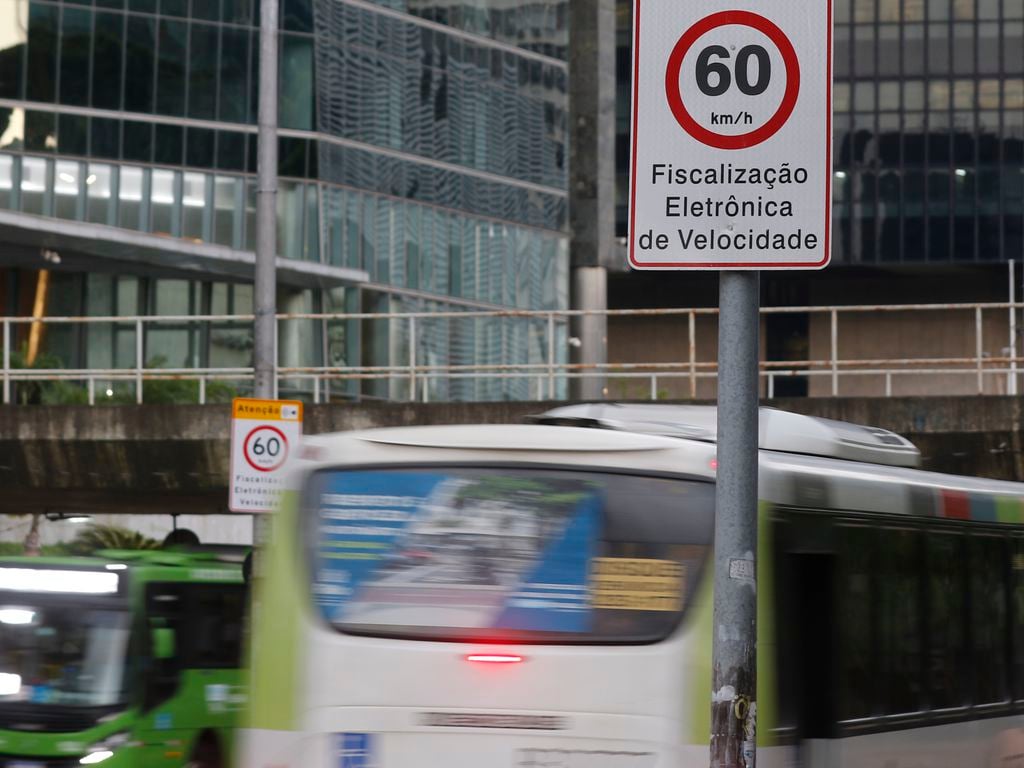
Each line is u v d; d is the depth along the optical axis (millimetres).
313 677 20656
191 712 36438
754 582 14055
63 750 33812
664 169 14344
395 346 136125
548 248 151125
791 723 21406
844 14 193125
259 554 38750
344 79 133625
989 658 27047
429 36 140125
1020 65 190500
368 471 21172
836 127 192875
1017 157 190250
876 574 23719
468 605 20531
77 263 126438
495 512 20766
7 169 122812
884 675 23562
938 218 191125
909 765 24078
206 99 129375
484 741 20156
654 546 20438
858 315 199250
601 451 20797
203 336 131000
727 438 14172
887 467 25562
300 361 131625
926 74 191750
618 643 20203
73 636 34750
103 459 53688
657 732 19969
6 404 54312
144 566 36188
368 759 20375
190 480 53469
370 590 20812
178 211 128125
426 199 139625
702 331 196125
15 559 35875
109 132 126188
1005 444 47312
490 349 144625
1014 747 27766
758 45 14258
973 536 26938
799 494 21984
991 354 196000
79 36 125438
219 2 129750
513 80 147625
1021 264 190000
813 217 14148
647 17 14406
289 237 130375
